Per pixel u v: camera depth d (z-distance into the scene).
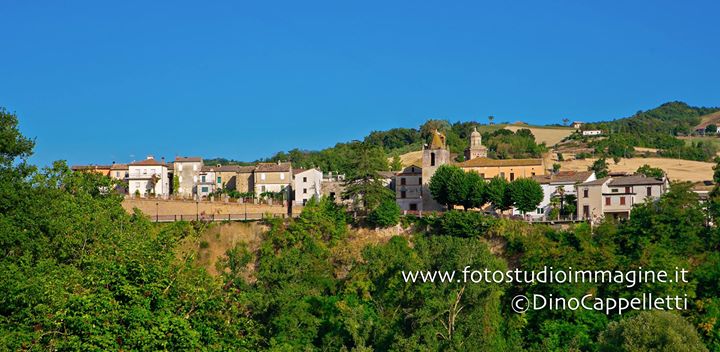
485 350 88.56
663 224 120.00
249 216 140.50
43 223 73.81
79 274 51.00
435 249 100.31
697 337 87.56
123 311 45.91
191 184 183.00
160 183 182.50
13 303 53.62
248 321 53.50
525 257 115.50
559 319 105.31
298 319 99.81
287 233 133.12
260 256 132.62
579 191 144.38
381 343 91.50
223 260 134.12
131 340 44.81
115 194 104.75
